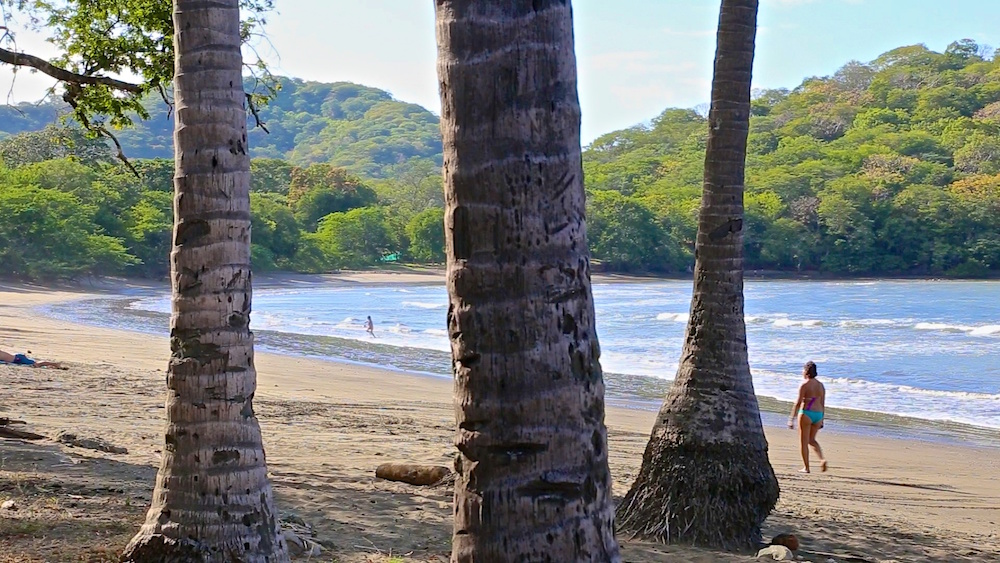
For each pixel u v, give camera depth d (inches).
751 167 6323.8
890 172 5413.4
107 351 1068.5
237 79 206.2
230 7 204.7
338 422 610.9
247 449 208.5
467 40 106.6
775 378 1119.0
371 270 4751.5
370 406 724.7
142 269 3486.7
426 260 5108.3
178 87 204.2
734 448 319.6
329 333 1652.3
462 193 108.3
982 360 1321.4
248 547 205.0
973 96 7140.8
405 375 1023.6
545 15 106.7
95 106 480.4
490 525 110.1
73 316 1844.2
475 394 109.8
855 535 375.2
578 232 110.3
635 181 6830.7
